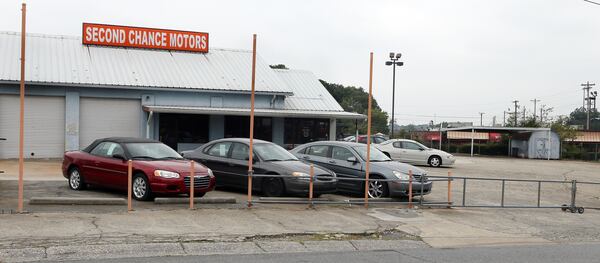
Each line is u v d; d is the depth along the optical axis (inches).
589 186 869.2
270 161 544.7
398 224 438.9
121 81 990.4
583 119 4712.1
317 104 1190.3
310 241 363.3
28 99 941.8
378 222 441.1
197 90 1042.1
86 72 991.0
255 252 327.9
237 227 387.9
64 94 958.4
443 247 370.3
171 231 362.6
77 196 493.7
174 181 468.1
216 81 1088.8
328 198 561.3
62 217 384.8
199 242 339.9
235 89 1072.2
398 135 2453.2
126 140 522.3
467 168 1127.0
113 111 1000.9
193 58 1175.0
